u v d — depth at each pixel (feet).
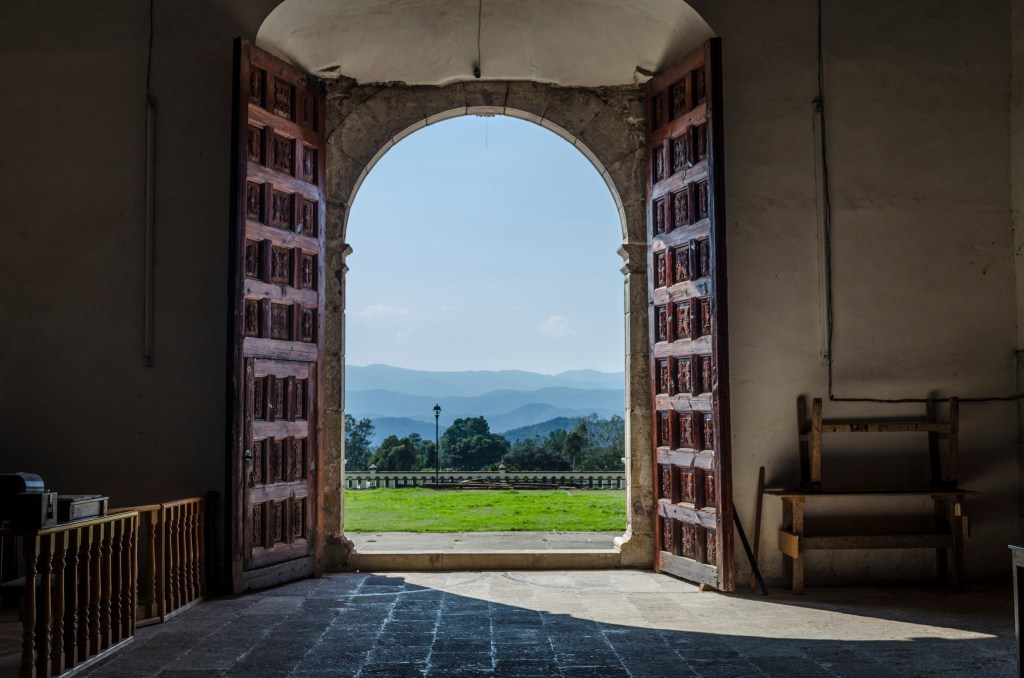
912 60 23.57
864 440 22.80
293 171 23.34
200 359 22.43
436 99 26.35
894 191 23.30
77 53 23.15
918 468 22.89
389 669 14.69
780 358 22.62
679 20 23.58
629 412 25.71
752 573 22.07
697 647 16.14
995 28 23.86
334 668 14.73
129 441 22.41
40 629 13.62
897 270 23.16
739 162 22.88
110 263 22.77
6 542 20.29
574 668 14.75
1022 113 23.34
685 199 23.26
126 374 22.54
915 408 22.93
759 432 22.43
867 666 14.85
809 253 22.91
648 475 25.44
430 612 19.16
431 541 31.22
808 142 23.09
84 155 22.98
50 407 22.59
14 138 23.06
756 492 22.33
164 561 18.31
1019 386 23.24
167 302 22.62
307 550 23.30
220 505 21.72
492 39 25.45
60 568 14.03
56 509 13.94
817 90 23.21
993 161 23.66
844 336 22.88
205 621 18.19
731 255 22.67
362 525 36.14
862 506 22.61
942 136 23.53
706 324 22.08
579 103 26.35
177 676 14.23
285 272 22.88
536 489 61.21
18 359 22.68
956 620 18.39
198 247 22.66
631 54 25.34
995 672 14.47
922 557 22.91
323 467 24.48
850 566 22.72
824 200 23.03
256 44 23.20
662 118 24.59
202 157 22.84
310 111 24.32
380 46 25.35
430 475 70.33
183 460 22.26
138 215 22.84
